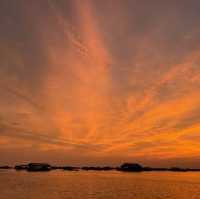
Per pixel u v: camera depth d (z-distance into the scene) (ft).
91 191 232.73
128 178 422.41
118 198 192.95
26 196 198.49
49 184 299.79
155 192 228.63
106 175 522.47
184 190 245.65
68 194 211.20
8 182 324.60
